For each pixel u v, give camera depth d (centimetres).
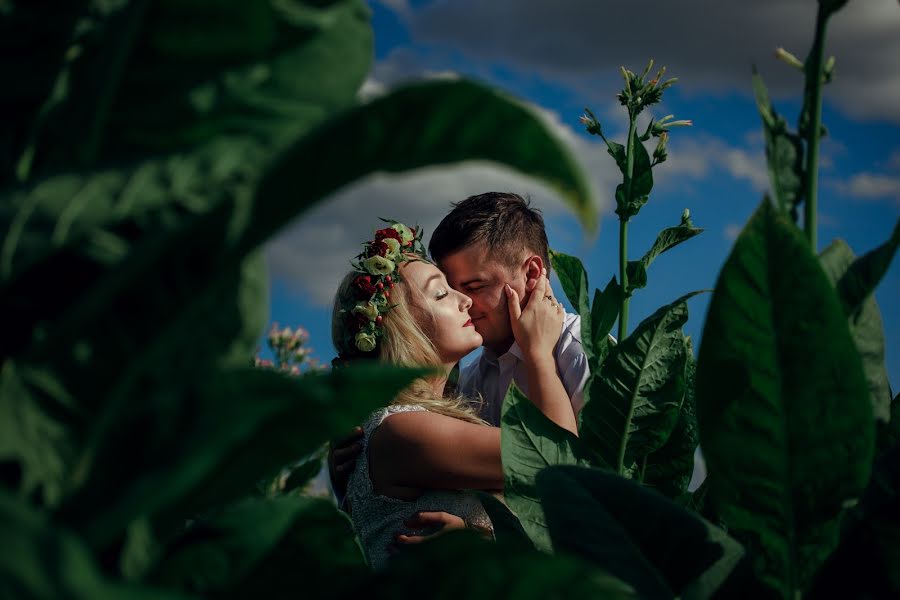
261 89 48
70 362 42
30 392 41
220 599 53
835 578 66
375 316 244
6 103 49
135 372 41
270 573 58
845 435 62
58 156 47
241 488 51
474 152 42
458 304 259
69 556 30
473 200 307
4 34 49
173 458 38
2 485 41
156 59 46
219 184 44
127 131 47
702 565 69
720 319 64
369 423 228
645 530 71
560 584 41
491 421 308
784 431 64
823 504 64
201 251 42
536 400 279
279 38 48
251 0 44
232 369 42
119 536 47
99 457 41
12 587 30
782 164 68
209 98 47
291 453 50
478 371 321
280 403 40
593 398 117
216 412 39
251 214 41
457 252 293
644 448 116
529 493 89
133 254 40
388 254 250
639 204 162
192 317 42
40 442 40
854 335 70
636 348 115
